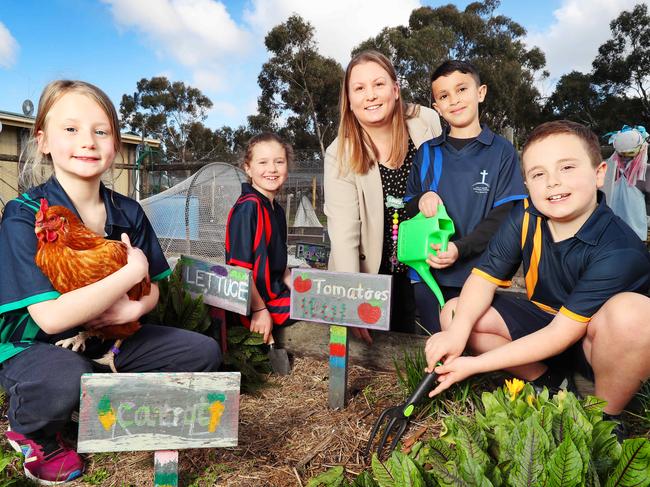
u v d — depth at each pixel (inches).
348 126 110.0
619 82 1343.5
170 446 58.1
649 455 40.8
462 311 79.3
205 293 104.4
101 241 67.9
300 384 101.0
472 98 100.6
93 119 73.0
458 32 1333.7
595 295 68.6
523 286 190.2
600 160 71.7
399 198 114.1
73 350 71.4
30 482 67.4
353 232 110.3
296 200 539.5
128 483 67.6
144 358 81.2
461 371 71.8
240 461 72.6
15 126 448.5
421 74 1230.3
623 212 198.1
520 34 1373.0
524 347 71.2
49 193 73.8
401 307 120.9
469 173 99.3
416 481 45.0
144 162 419.5
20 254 66.8
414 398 72.1
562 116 1395.2
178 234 199.2
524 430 48.5
